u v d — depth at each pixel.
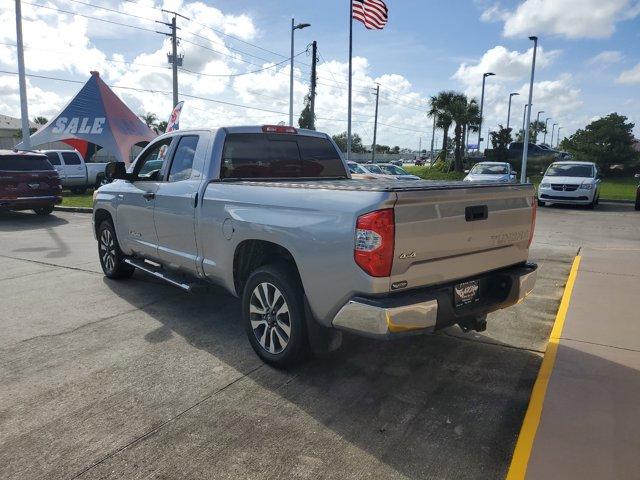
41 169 14.54
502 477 2.83
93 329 5.15
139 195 5.81
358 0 20.72
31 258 8.68
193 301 6.11
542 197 18.64
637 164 37.53
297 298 3.90
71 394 3.78
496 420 3.42
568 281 6.76
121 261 6.78
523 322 5.35
